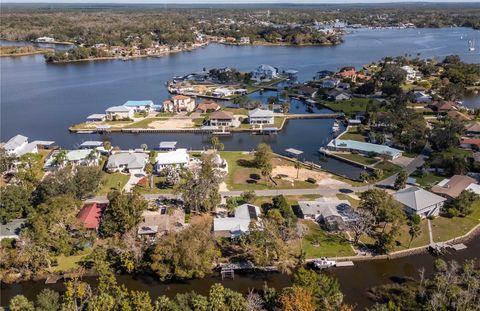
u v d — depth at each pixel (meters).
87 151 148.62
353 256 95.00
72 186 113.50
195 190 111.19
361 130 182.00
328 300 75.56
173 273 87.00
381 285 86.06
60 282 87.38
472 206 116.19
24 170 132.12
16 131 191.12
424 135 164.00
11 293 85.50
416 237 101.75
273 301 76.81
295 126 196.75
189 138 181.00
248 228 96.50
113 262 91.81
